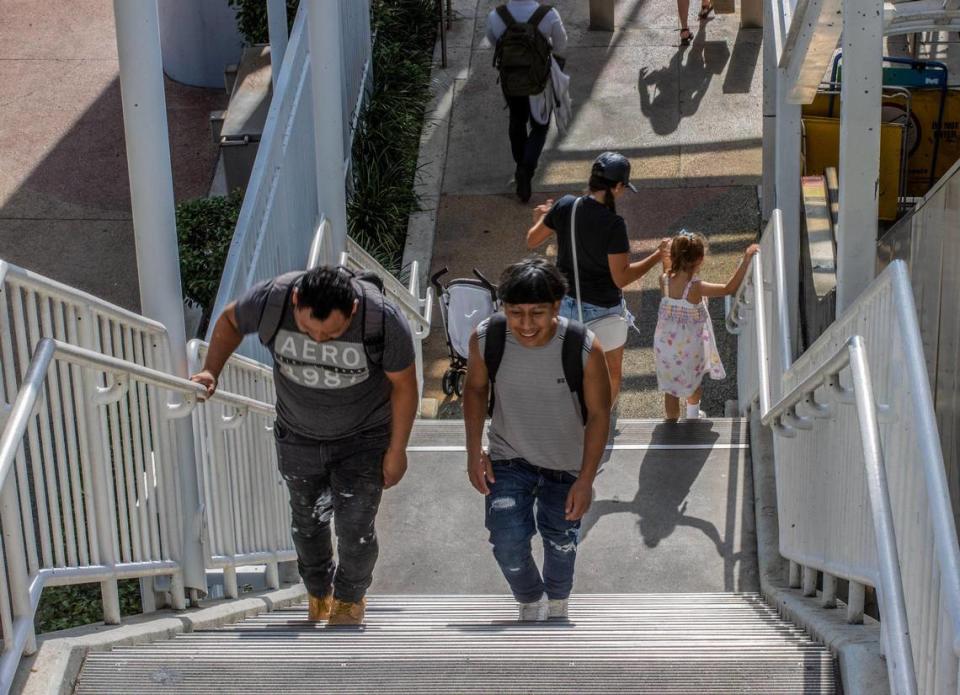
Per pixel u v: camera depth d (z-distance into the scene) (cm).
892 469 532
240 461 768
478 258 1525
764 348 943
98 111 1828
